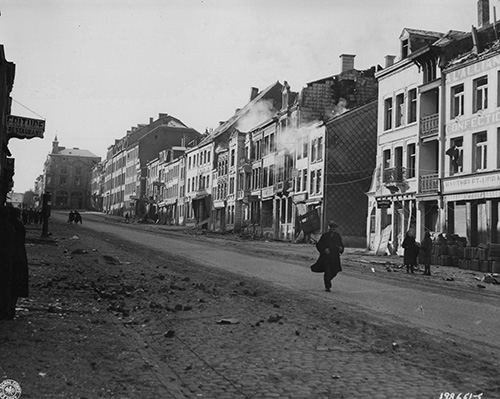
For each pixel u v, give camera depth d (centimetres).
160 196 9888
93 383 549
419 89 3334
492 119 2756
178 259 2239
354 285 1586
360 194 4425
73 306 988
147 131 11512
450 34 3297
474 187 2811
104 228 5169
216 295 1232
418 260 2777
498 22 2923
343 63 5091
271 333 844
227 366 650
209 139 7581
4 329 753
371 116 4509
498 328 953
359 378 612
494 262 2330
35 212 4884
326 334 848
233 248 3278
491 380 612
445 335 864
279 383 587
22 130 2797
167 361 664
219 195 7200
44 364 600
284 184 5119
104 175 14262
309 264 2345
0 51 2441
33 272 1435
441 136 3116
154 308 1025
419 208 3269
